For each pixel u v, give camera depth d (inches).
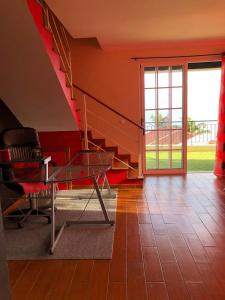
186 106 198.7
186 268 81.7
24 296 70.7
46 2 111.7
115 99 198.7
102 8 119.6
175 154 207.3
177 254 89.8
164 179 192.2
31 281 77.3
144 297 69.2
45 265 85.5
